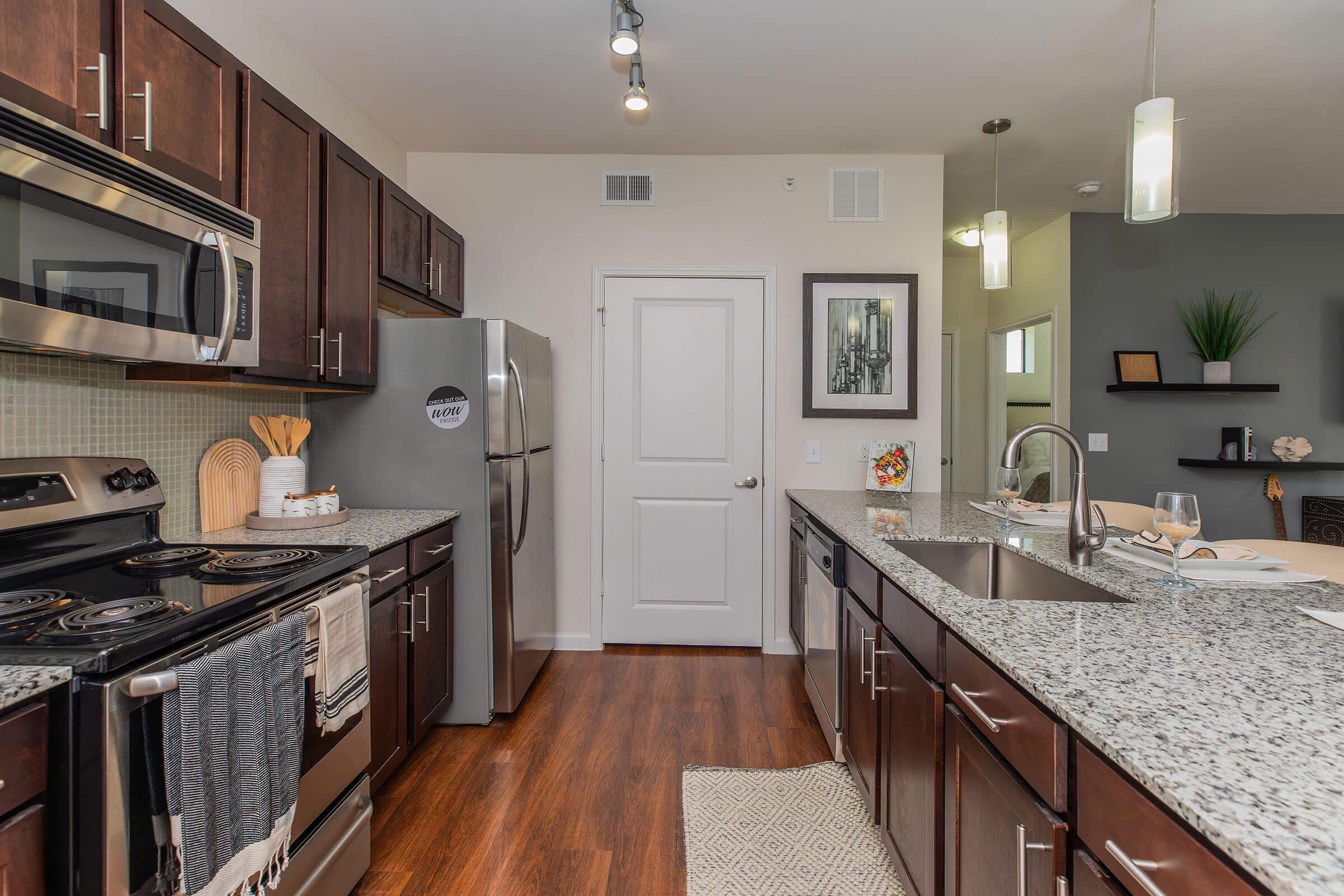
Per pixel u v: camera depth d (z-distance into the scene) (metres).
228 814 1.07
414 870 1.64
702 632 3.24
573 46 2.25
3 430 1.38
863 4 2.00
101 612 1.08
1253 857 0.49
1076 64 2.31
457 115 2.77
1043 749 0.85
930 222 3.14
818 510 2.50
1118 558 1.60
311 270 1.90
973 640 1.03
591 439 3.20
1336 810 0.55
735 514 3.23
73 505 1.46
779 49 2.25
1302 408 3.83
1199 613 1.15
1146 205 1.68
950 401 4.86
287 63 2.22
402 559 1.98
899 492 2.98
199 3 1.83
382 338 2.38
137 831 0.96
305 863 1.35
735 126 2.85
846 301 3.15
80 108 1.18
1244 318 3.83
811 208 3.17
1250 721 0.72
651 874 1.63
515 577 2.47
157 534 1.70
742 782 2.04
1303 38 2.12
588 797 1.96
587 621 3.22
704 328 3.22
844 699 2.08
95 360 1.59
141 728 0.97
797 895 1.56
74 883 0.91
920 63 2.33
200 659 1.03
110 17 1.24
